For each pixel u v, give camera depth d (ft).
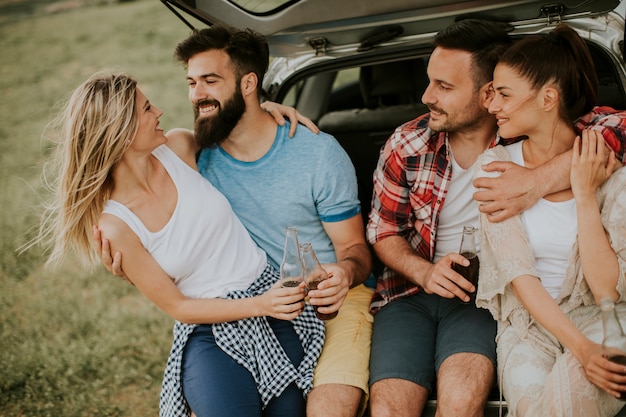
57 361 13.53
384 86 10.93
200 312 7.33
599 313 7.07
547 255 7.30
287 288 7.02
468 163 8.00
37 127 29.45
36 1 51.08
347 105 12.98
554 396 6.43
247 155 8.27
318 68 9.47
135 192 7.43
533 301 6.88
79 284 16.84
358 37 9.12
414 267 7.93
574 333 6.59
